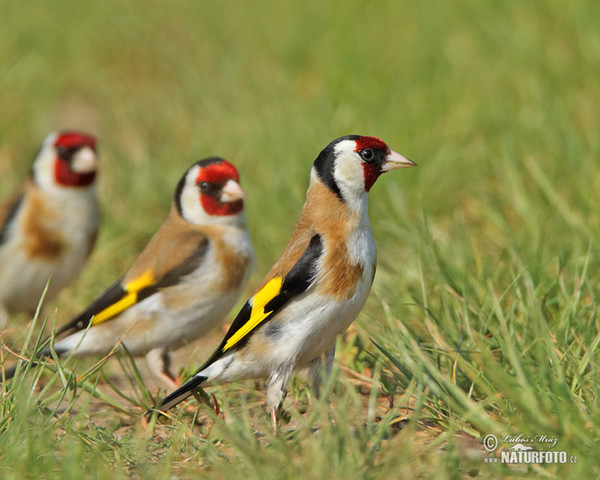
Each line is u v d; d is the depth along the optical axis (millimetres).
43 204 11938
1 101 21828
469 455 7289
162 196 15797
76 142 11938
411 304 9820
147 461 7625
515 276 10148
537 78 16984
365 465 6910
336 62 20844
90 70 24812
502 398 7789
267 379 8539
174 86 22719
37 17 27969
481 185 14250
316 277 8125
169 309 10156
